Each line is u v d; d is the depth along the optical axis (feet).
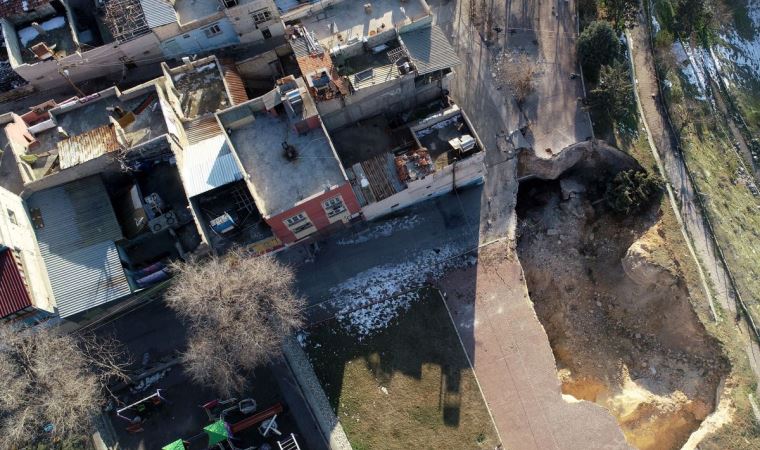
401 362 154.20
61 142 147.54
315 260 165.78
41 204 148.56
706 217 175.01
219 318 137.80
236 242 153.28
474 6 192.13
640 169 178.19
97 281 144.77
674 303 163.43
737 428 146.00
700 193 178.29
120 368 154.61
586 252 177.06
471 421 148.66
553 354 159.74
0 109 176.55
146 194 154.10
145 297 157.38
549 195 182.29
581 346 167.84
